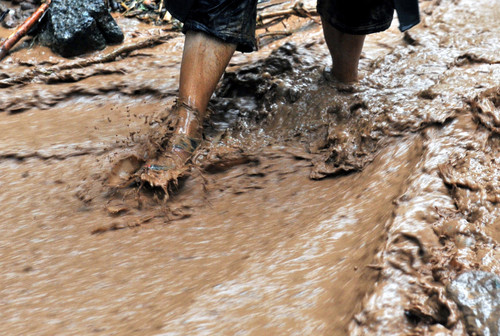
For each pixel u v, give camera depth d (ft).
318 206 10.62
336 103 13.82
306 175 12.05
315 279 8.14
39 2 23.41
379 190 10.14
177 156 12.16
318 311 7.50
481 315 6.48
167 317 7.91
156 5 24.21
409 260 7.68
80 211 11.64
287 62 15.48
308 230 9.51
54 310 8.70
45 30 21.29
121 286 9.14
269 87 14.93
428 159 9.93
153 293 8.78
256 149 13.28
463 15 18.24
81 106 17.17
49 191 12.42
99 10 20.79
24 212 11.79
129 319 8.17
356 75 14.48
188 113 12.57
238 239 10.04
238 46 13.07
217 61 12.59
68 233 10.97
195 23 12.32
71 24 20.49
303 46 16.88
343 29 13.21
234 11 12.27
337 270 8.18
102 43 21.06
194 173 12.42
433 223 8.26
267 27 21.77
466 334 6.45
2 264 10.18
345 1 12.87
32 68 19.85
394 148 11.46
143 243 10.41
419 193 9.05
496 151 9.96
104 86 17.62
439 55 15.23
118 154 13.46
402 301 7.14
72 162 13.41
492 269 7.17
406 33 17.35
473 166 9.45
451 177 9.14
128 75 18.97
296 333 7.20
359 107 13.46
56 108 17.21
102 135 14.65
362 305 7.22
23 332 8.23
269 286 8.23
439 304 6.78
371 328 6.93
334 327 7.18
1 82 18.56
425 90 12.85
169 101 16.58
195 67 12.53
